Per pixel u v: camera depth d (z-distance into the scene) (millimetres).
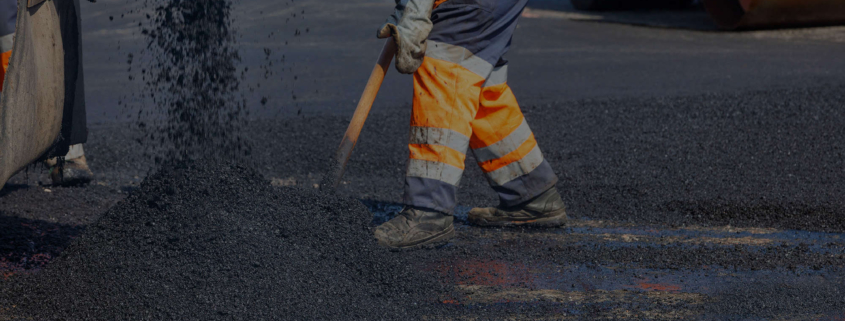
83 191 3508
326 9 13320
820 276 2430
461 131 2635
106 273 2193
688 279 2414
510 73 7793
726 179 3814
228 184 2453
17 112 1899
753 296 2248
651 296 2262
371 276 2305
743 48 9523
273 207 2432
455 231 3027
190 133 2727
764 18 10914
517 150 2938
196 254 2217
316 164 4250
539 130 5113
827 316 2098
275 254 2252
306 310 2055
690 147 4531
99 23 11133
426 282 2336
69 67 2289
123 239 2309
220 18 2721
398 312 2109
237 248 2234
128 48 9336
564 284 2375
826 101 5652
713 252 2686
